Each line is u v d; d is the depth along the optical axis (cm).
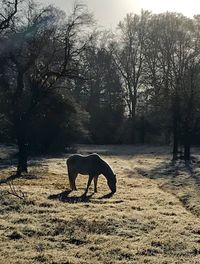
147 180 3456
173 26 7475
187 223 1795
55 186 2889
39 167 4141
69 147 6469
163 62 7800
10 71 3803
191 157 5597
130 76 9100
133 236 1568
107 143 8981
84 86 9125
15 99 3769
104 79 9756
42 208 1964
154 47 8219
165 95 5903
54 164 4484
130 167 4588
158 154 6328
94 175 2680
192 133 5547
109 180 2694
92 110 9131
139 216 1883
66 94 5631
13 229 1577
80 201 2275
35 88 3762
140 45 8862
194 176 3534
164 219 1852
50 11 3672
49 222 1709
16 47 3603
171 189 2916
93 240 1490
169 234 1602
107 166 2691
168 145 8375
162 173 3869
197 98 5403
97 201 2295
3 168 4050
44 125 5684
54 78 3847
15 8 3591
